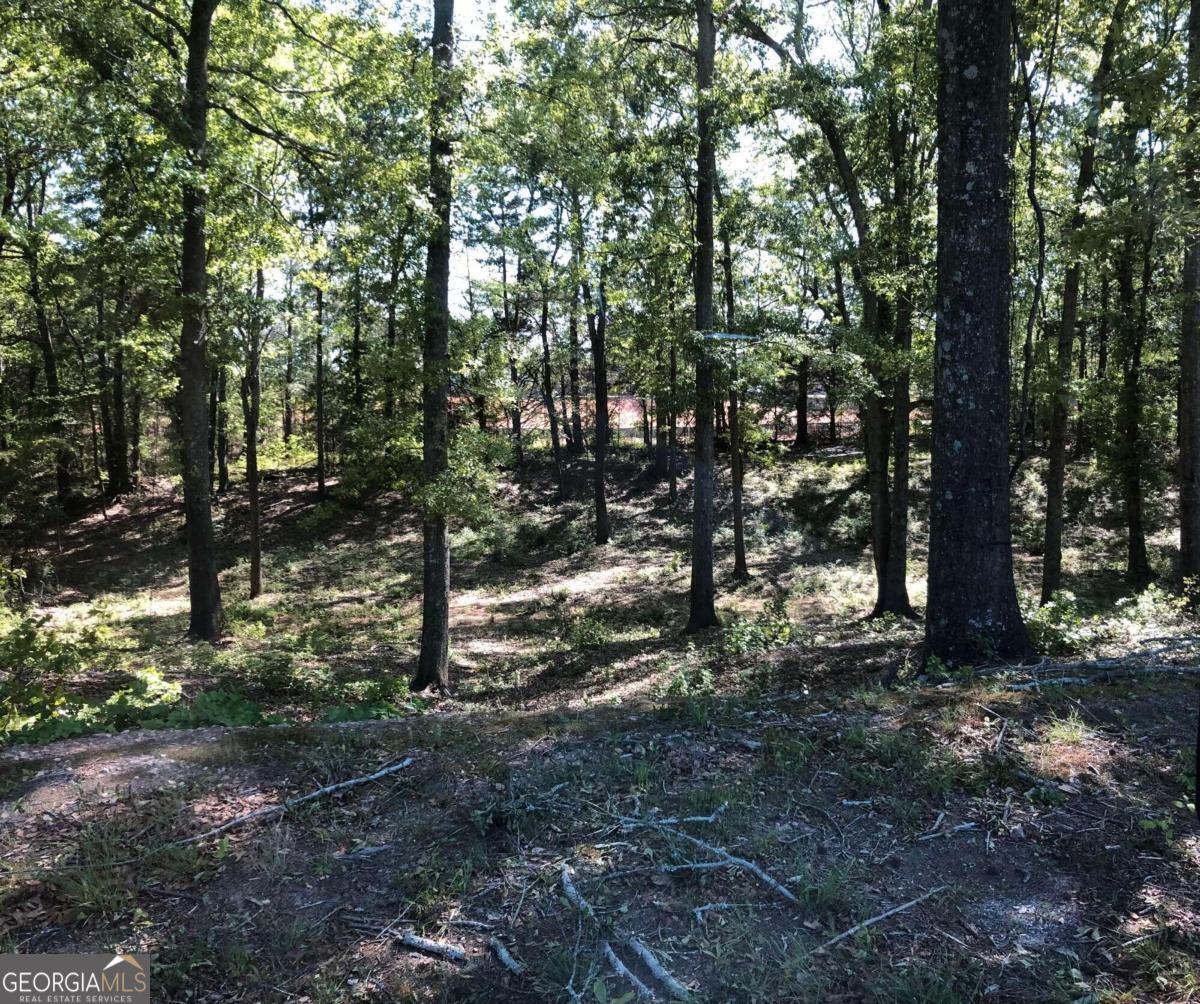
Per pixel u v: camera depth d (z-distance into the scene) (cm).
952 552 627
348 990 271
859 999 266
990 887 326
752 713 505
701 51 1412
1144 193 885
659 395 1611
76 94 1112
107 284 1470
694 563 1528
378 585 2180
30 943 292
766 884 325
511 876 333
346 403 1267
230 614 1752
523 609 1861
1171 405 1956
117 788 405
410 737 473
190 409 1358
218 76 1322
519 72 1109
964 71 599
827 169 1611
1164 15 1148
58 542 2531
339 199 1081
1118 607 1010
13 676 705
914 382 1439
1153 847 349
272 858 345
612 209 1536
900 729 459
